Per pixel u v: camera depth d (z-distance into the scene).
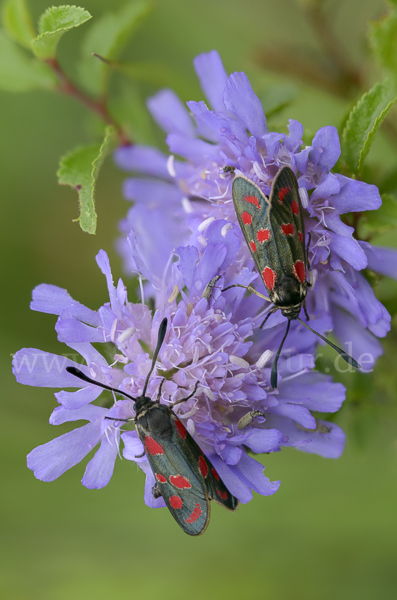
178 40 0.30
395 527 0.28
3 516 0.29
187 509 0.23
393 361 0.25
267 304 0.23
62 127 0.31
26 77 0.26
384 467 0.28
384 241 0.26
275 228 0.22
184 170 0.24
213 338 0.23
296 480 0.29
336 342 0.24
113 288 0.23
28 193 0.30
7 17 0.26
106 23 0.26
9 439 0.29
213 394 0.23
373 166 0.24
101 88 0.26
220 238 0.23
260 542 0.29
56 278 0.30
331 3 0.27
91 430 0.23
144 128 0.27
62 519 0.29
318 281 0.24
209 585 0.29
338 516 0.29
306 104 0.27
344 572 0.28
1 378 0.29
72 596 0.29
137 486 0.29
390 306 0.25
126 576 0.29
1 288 0.30
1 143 0.30
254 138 0.23
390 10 0.25
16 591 0.29
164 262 0.25
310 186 0.23
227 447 0.23
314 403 0.24
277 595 0.29
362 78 0.27
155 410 0.23
